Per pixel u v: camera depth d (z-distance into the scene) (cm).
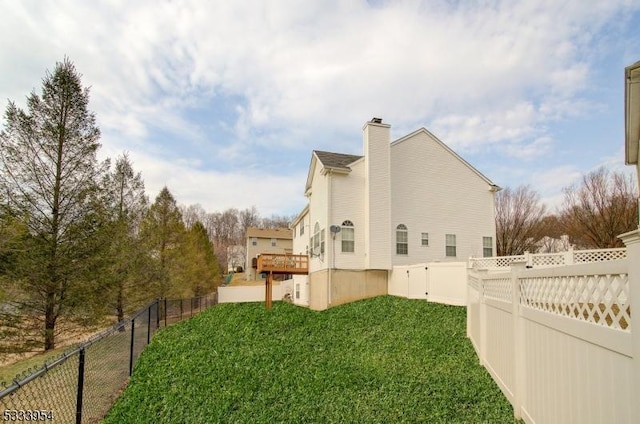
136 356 873
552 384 345
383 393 588
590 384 269
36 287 1273
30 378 331
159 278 1884
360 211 1752
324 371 730
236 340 1085
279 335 1147
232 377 718
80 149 1421
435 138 1886
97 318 1407
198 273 2875
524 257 1266
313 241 1950
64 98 1411
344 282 1667
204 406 569
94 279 1388
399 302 1404
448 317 1055
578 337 288
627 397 220
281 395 611
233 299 2742
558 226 2970
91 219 1401
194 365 804
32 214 1303
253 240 5172
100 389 618
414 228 1791
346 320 1273
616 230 2330
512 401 475
